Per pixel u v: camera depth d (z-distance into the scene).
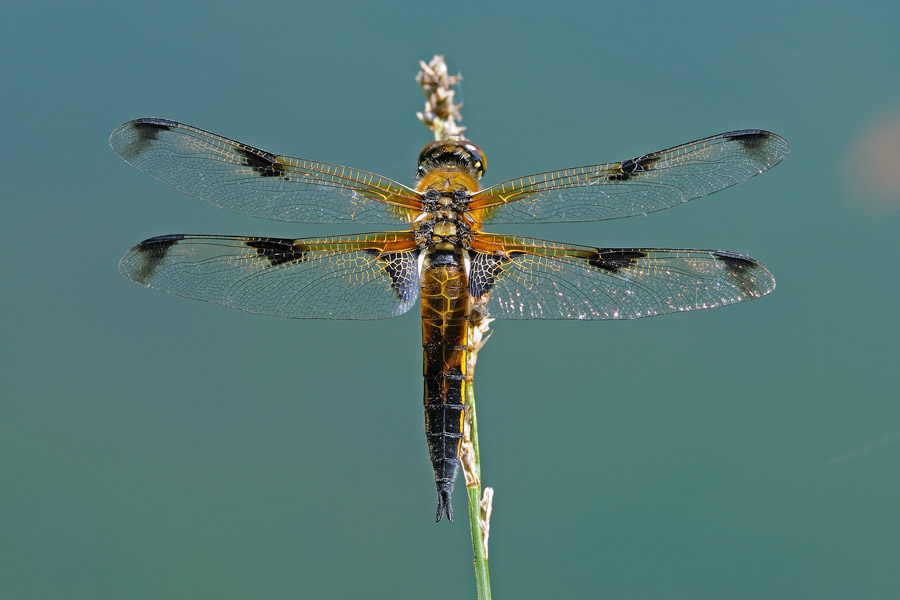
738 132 1.17
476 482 1.16
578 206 1.17
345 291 1.17
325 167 1.17
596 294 1.17
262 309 1.17
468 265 1.17
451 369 1.17
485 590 1.16
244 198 1.17
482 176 1.18
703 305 1.17
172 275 1.17
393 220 1.18
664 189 1.17
